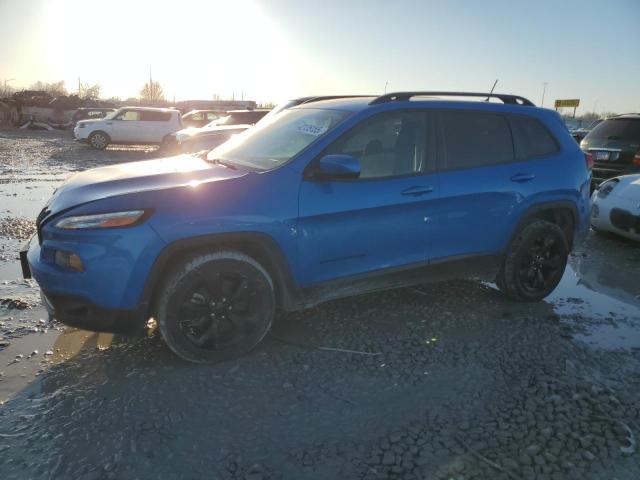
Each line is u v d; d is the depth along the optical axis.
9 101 35.28
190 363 3.31
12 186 10.38
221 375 3.19
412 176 3.75
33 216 7.50
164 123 21.72
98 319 3.06
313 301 3.59
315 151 3.48
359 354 3.48
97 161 16.23
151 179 3.41
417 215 3.73
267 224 3.26
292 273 3.43
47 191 9.88
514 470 2.39
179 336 3.19
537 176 4.24
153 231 3.02
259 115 14.47
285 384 3.10
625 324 4.09
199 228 3.09
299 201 3.36
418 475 2.36
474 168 4.00
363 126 3.64
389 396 2.99
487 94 4.27
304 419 2.77
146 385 3.06
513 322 4.05
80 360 3.35
